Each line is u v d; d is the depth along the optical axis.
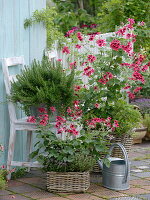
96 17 10.44
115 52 4.83
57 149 4.50
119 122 5.18
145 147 6.97
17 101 4.74
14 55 5.06
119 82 5.05
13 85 4.73
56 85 4.64
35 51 5.48
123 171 4.55
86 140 4.43
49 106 4.65
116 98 5.11
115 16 8.87
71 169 4.41
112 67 4.98
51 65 4.95
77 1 11.31
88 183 4.53
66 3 10.89
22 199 4.18
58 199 4.20
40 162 4.50
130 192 4.48
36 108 4.70
